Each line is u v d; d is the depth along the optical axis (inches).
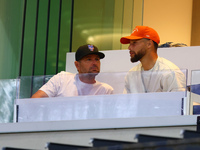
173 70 748.0
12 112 781.3
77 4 1262.3
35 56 1249.4
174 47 1021.8
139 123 740.7
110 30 1263.5
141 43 848.3
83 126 754.2
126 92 754.8
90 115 758.5
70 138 748.6
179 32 1539.1
